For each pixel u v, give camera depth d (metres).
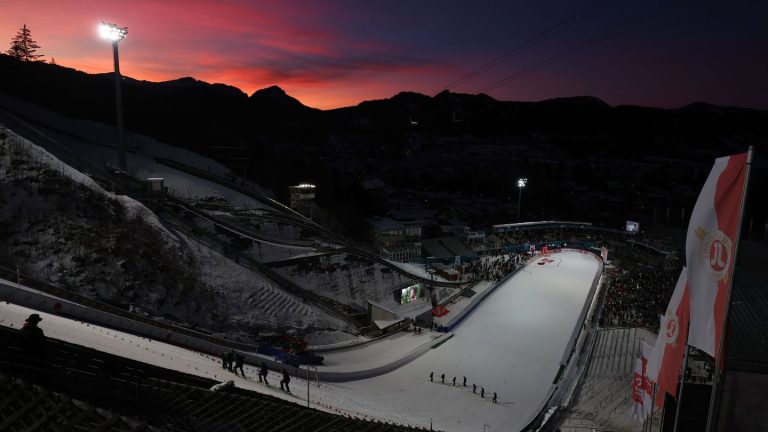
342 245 78.00
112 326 33.31
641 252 95.81
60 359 7.17
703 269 10.52
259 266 63.78
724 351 9.95
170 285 48.19
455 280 79.94
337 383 41.53
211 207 76.44
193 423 6.27
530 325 62.19
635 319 60.62
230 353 30.78
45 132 84.25
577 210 177.75
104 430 4.57
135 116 130.38
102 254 45.97
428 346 54.50
